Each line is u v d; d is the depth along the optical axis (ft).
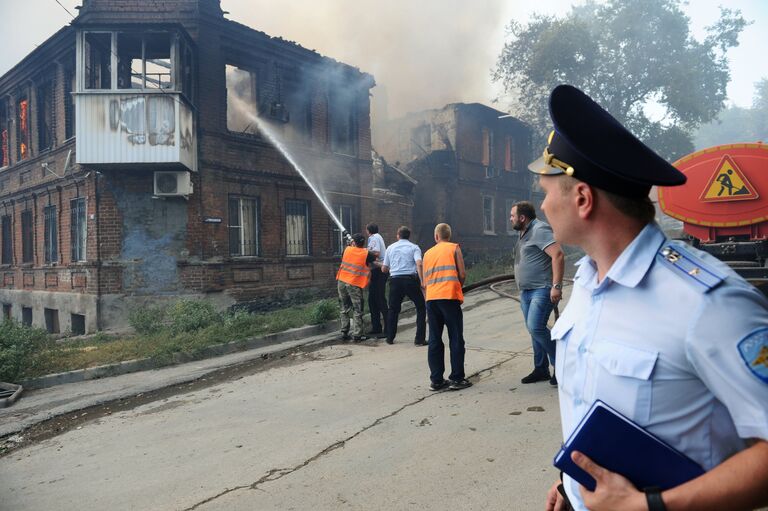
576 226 3.68
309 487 11.24
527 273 16.96
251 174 44.45
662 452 3.09
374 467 12.00
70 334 41.06
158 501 11.10
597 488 3.22
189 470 12.64
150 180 39.75
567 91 3.70
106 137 36.76
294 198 47.91
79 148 36.63
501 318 32.58
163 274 39.93
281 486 11.39
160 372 24.17
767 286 20.53
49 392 21.81
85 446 15.06
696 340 2.97
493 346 24.45
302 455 13.04
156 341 28.53
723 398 2.92
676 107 91.71
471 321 32.35
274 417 16.26
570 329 3.83
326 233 50.57
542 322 16.78
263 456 13.16
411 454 12.56
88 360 25.62
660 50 90.22
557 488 4.42
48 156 48.37
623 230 3.51
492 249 80.38
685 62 91.35
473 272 56.54
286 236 47.73
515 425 13.91
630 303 3.35
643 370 3.15
